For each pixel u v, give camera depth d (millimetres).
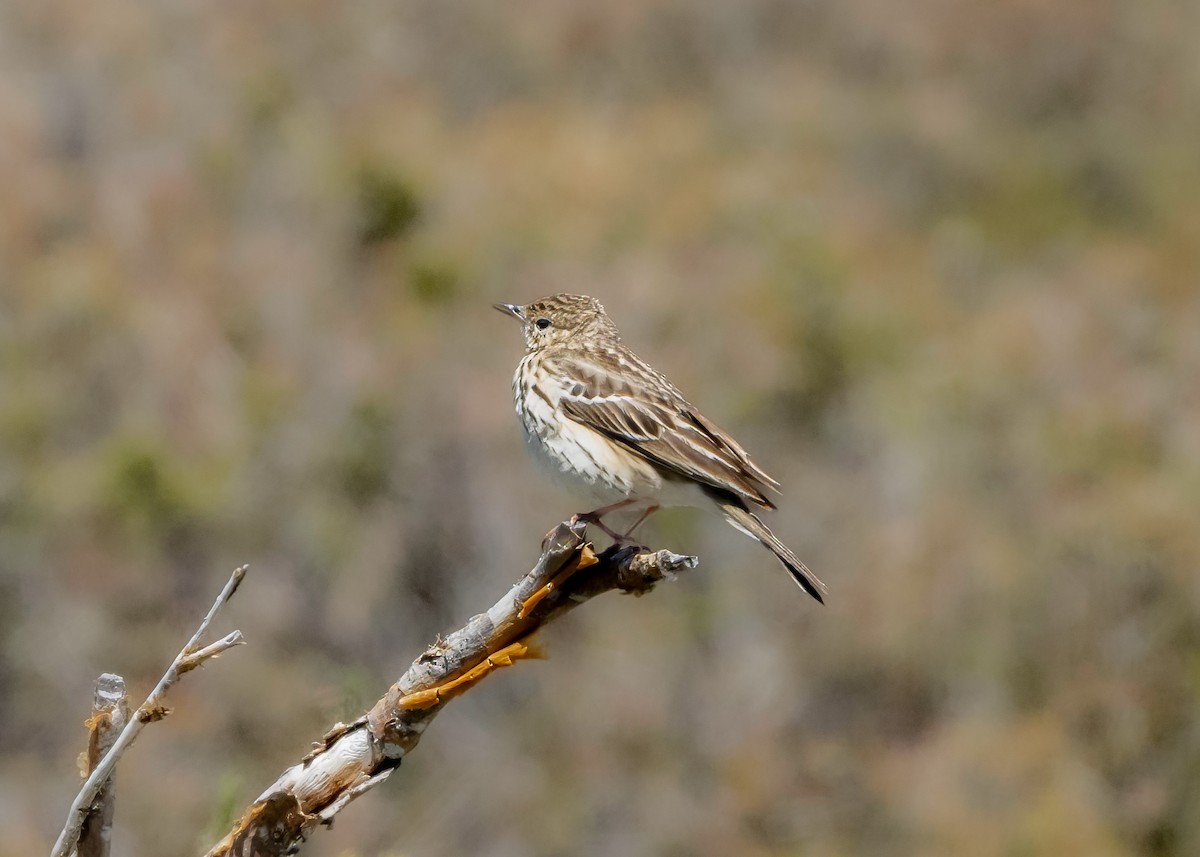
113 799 5371
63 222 21047
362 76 28938
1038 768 15859
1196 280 24797
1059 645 16766
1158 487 17594
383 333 18875
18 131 22625
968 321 22141
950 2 33781
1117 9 34281
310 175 21547
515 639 5883
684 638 17000
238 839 5672
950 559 17266
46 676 15820
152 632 16016
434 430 17812
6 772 15406
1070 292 23094
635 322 19297
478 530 17406
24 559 16312
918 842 15734
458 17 30828
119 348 18641
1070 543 17016
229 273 19828
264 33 28828
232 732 14211
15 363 18375
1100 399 19484
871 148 29219
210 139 23188
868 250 24344
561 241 20484
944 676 16938
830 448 18938
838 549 17859
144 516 16531
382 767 5836
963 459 18469
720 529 17641
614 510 8523
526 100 29766
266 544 16891
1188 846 15578
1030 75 33188
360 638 16547
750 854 15930
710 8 32438
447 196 21469
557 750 16219
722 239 21672
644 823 15961
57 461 17406
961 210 28891
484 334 18812
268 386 18156
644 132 26438
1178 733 15906
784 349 19203
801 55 32938
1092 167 30344
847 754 16469
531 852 15641
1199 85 33281
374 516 17328
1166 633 16422
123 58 25688
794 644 17188
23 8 26156
